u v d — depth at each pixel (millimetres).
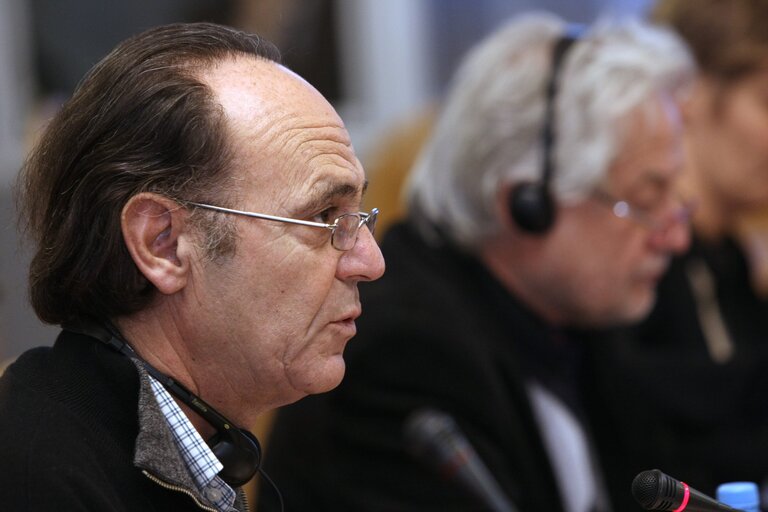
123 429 3545
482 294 6230
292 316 3643
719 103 7734
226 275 3596
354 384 5895
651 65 6016
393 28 10242
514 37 6242
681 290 7742
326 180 3643
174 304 3631
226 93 3607
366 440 5824
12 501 3256
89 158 3545
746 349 7621
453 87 6453
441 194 6277
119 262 3564
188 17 9305
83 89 3633
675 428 7242
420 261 6297
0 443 3373
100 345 3602
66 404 3498
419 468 5715
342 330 3779
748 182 7793
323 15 9930
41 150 3684
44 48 8812
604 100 5902
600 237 6023
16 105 8641
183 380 3682
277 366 3674
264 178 3586
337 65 10086
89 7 8961
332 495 5816
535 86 6023
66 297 3627
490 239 6203
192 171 3545
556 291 6152
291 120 3646
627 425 6691
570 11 10875
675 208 6117
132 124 3529
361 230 3814
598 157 5891
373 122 10266
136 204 3531
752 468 7148
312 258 3646
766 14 7582
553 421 6309
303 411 5973
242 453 3703
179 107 3535
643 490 3260
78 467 3361
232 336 3641
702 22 7711
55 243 3596
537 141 5992
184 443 3576
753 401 7438
